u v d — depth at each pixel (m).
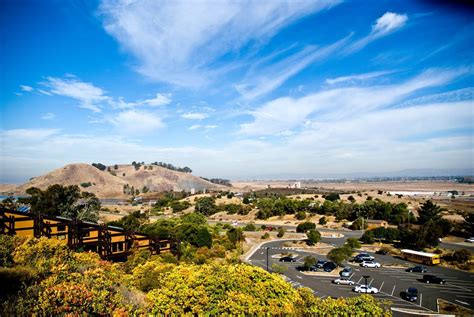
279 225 81.38
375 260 45.34
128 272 18.89
